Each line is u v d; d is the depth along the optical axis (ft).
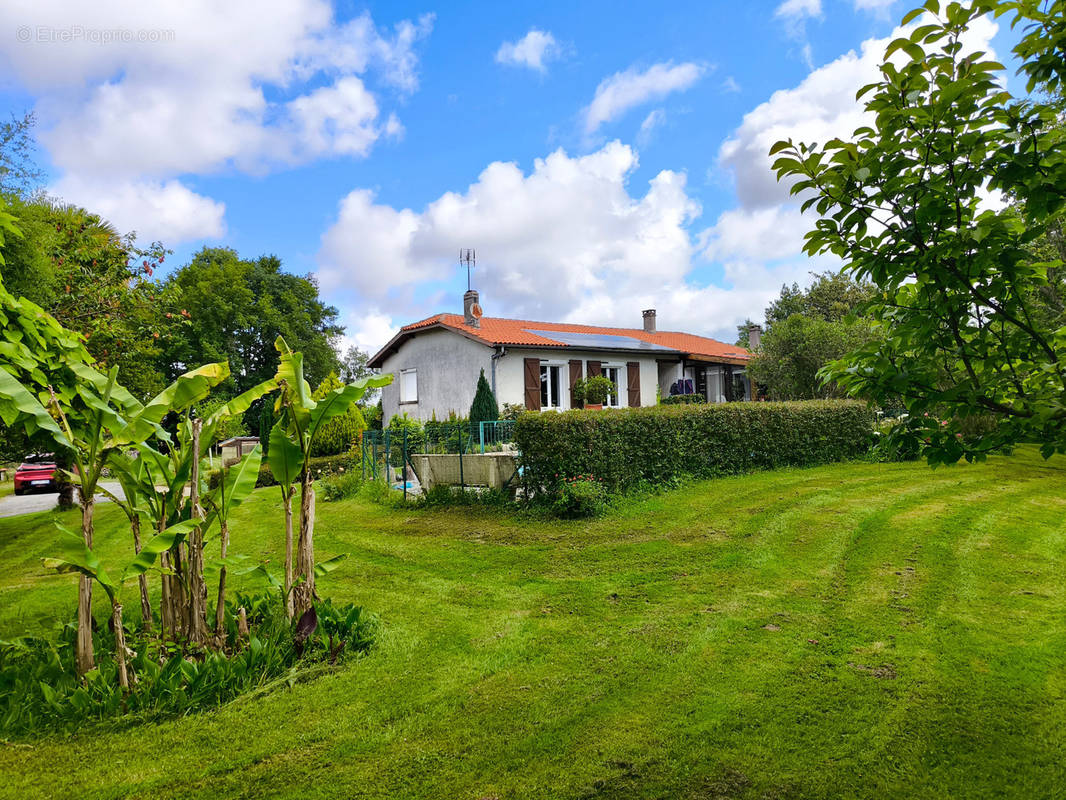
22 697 12.33
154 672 12.94
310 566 16.33
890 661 13.93
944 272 7.36
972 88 6.58
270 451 15.67
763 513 29.71
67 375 14.57
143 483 14.29
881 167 7.41
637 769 10.17
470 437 48.65
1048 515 28.09
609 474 33.94
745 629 16.15
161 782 10.12
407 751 10.91
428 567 23.94
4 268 27.35
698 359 80.69
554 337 69.56
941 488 35.01
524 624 17.25
